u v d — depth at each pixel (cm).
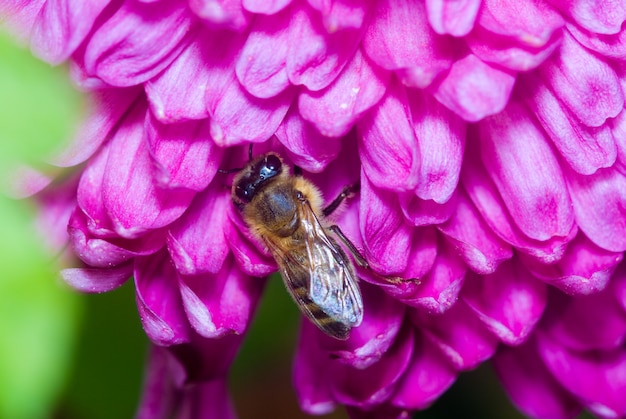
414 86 14
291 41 14
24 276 8
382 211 14
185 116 14
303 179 15
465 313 15
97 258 14
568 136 14
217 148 14
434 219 14
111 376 17
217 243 15
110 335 17
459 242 14
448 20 14
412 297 15
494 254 15
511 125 15
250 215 15
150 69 14
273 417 19
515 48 14
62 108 8
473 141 15
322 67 14
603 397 16
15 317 8
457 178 14
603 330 15
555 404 16
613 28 14
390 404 16
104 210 14
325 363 16
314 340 16
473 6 14
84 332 17
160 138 14
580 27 14
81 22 14
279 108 14
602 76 14
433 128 14
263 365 19
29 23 14
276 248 15
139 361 17
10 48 8
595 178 15
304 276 15
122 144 15
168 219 14
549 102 14
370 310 15
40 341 8
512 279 15
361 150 14
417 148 14
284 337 18
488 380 19
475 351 15
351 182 15
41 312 8
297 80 14
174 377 15
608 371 16
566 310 15
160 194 14
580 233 15
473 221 15
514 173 15
